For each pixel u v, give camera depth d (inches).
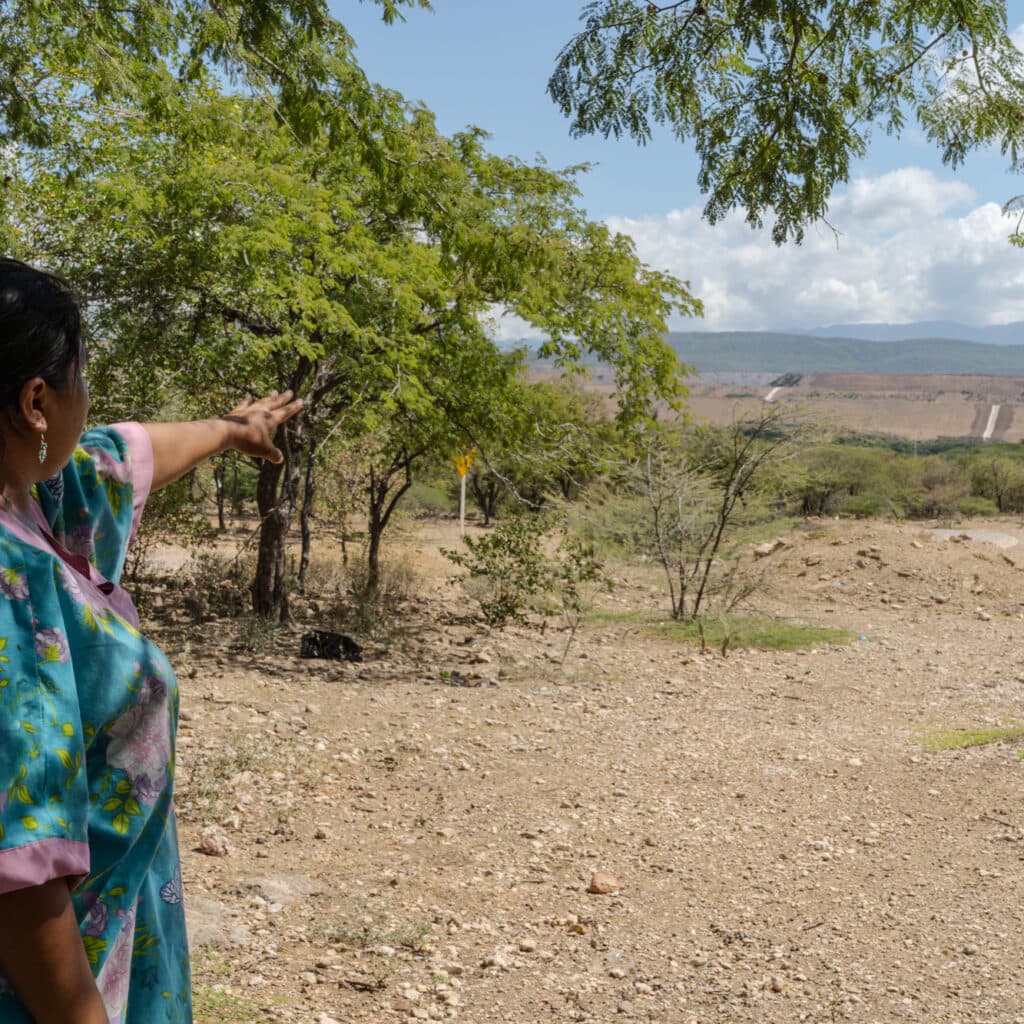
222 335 505.4
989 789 302.4
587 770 334.6
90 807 45.5
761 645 599.5
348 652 515.8
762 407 686.5
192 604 612.1
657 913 218.1
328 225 466.3
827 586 799.7
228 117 335.3
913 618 721.0
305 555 742.5
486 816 283.3
